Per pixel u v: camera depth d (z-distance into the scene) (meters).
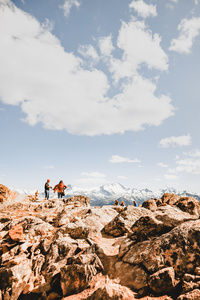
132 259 5.89
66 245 7.50
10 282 5.43
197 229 5.65
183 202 12.16
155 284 4.49
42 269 6.61
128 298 4.36
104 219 11.19
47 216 12.74
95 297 4.54
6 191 19.62
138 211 10.13
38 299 5.15
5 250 7.66
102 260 6.43
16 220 11.38
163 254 5.45
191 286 4.00
